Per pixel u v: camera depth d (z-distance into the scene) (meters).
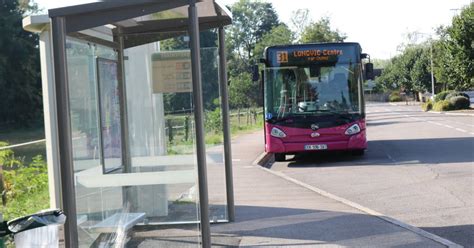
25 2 40.81
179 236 7.57
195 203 7.52
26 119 39.44
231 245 7.72
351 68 18.20
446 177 13.94
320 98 18.22
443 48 56.59
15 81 38.69
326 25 49.38
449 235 8.24
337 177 14.97
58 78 5.84
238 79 48.41
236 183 13.97
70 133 5.90
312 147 18.14
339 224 8.87
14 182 12.29
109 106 7.84
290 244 7.74
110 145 7.77
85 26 5.91
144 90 8.05
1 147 13.05
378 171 15.68
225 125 9.19
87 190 6.94
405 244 7.61
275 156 19.86
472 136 26.23
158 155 7.90
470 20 50.28
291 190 12.63
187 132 7.64
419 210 10.12
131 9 5.92
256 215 9.79
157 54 7.62
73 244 5.91
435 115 52.78
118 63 8.13
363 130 18.20
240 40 73.06
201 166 6.18
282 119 18.28
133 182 7.61
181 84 7.62
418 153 20.00
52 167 8.17
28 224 5.07
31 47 39.47
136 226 7.64
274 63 18.38
